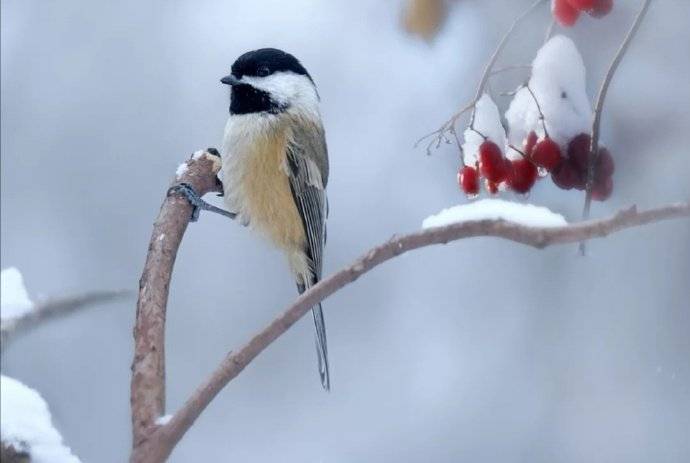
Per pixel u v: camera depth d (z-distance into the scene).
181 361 10.91
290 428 10.70
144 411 3.06
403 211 10.84
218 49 11.43
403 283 11.08
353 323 10.98
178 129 11.32
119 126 11.37
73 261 11.04
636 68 8.42
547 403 10.15
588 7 5.19
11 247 11.07
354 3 11.02
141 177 11.23
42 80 11.48
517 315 10.65
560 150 5.34
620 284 10.06
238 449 10.55
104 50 11.54
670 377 9.77
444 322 10.86
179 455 10.56
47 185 11.23
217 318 11.12
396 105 10.85
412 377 10.70
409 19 7.16
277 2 11.53
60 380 10.48
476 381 10.44
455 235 2.85
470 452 10.13
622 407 9.79
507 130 5.66
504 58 8.36
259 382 10.84
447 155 10.88
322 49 11.05
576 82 5.39
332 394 10.77
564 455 9.84
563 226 2.75
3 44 11.58
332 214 10.89
